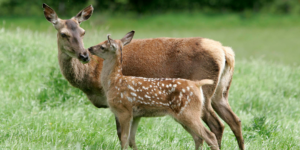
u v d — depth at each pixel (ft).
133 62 42.65
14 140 37.47
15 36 77.71
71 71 43.55
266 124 46.32
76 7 227.40
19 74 62.13
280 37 178.91
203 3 252.21
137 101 38.34
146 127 46.70
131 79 38.75
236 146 42.39
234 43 162.50
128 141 38.68
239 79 68.28
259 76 69.87
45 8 42.68
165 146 40.01
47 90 53.93
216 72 40.42
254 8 251.19
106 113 49.11
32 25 187.93
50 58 69.31
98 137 41.37
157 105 37.76
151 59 42.14
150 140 41.47
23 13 227.81
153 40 43.29
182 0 251.39
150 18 225.56
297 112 55.98
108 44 39.68
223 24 215.10
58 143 37.50
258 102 58.23
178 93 36.50
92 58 42.96
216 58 40.42
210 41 42.11
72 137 39.91
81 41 42.09
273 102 58.29
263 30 199.62
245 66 76.23
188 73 41.09
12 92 55.57
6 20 200.64
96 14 223.30
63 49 42.60
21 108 49.29
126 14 236.22
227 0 250.98
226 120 42.06
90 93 45.24
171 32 189.98
